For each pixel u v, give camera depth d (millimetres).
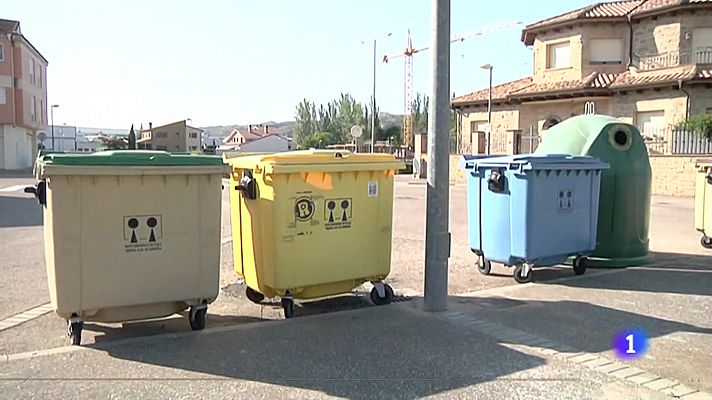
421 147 38594
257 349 5223
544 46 33312
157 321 6145
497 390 4363
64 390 4328
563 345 5332
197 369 4750
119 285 5363
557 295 7215
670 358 5016
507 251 8102
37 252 10203
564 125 9758
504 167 8039
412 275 8516
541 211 7934
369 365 4840
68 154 5320
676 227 13961
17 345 5363
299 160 6172
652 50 29766
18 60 48406
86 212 5207
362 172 6551
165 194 5488
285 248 6176
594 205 8422
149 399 4191
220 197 5762
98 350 5188
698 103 26984
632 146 9227
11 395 4230
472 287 7770
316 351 5168
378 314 6332
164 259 5516
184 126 94750
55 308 5270
